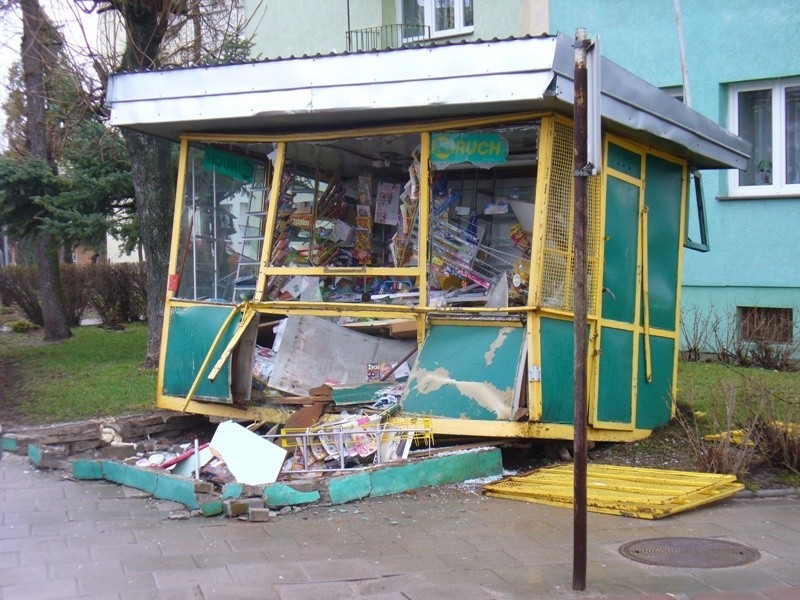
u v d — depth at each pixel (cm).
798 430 724
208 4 1294
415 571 499
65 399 991
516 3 1425
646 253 823
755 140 1253
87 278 1944
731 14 1231
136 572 491
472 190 902
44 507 622
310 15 1738
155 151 1172
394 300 802
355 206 971
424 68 678
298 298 838
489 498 650
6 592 459
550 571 502
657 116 746
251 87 741
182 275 845
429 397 721
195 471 673
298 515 606
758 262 1218
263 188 875
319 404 750
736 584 486
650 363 838
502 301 757
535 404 688
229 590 466
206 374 795
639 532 575
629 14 1309
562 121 710
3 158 1327
